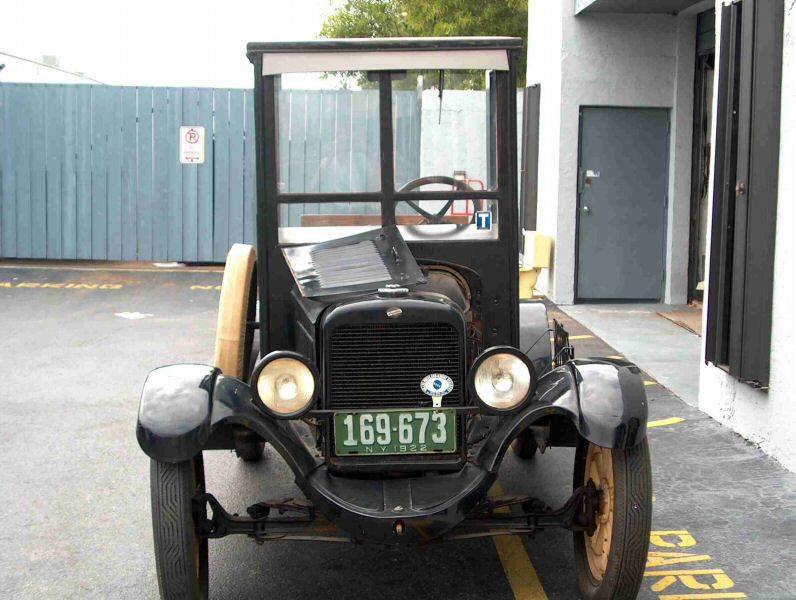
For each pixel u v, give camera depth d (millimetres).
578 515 3594
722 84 5707
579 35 10281
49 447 5754
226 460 5590
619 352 8070
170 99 13336
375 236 4273
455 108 4238
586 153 10445
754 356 5383
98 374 7664
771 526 4441
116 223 13578
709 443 5641
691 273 10578
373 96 4219
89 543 4344
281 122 4207
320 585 3918
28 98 13398
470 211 4312
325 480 3443
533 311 5105
